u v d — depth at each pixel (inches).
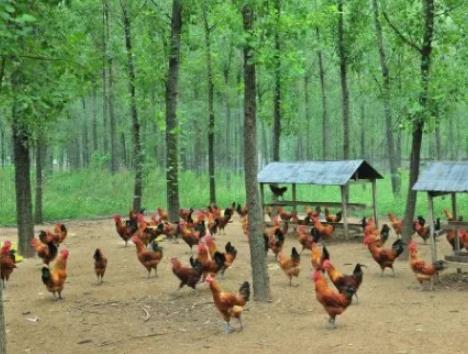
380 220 949.2
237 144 1975.9
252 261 434.6
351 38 911.0
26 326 383.9
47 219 1018.1
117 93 1036.5
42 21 284.5
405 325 361.7
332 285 493.0
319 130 1729.8
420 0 591.5
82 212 1071.0
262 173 866.1
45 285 465.4
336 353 307.7
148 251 530.3
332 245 729.6
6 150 2055.9
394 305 420.2
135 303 438.0
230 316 350.9
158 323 382.6
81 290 486.6
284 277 528.1
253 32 383.2
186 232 663.1
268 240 617.6
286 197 1202.6
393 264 587.8
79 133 1633.9
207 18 904.9
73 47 297.7
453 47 616.1
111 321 390.3
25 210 658.2
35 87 291.6
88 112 1643.7
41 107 320.2
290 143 2272.4
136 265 598.5
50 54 291.0
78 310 421.4
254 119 426.3
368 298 445.1
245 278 522.0
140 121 1076.5
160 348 328.5
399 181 1103.6
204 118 1264.8
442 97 548.7
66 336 359.6
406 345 318.7
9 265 500.7
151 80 819.4
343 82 954.1
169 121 782.5
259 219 433.1
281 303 426.6
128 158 1573.6
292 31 388.8
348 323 369.4
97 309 422.6
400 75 621.0
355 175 792.9
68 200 1116.5
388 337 335.0
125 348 331.3
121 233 721.0
